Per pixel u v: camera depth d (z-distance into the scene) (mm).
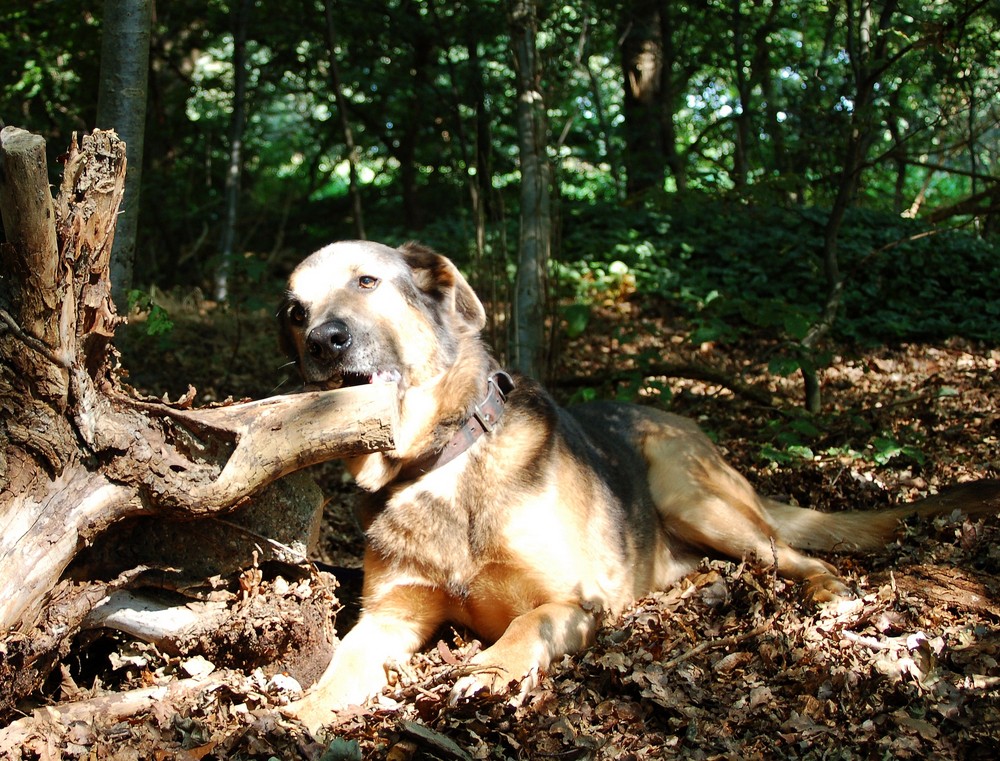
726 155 15680
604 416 4945
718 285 11367
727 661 3506
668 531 4719
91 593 3219
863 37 7621
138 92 5094
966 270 11336
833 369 9023
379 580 4020
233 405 3432
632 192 14641
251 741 3100
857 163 8508
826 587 4105
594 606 3910
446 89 14344
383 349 3834
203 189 14742
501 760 3014
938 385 7855
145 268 12914
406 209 15562
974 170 12609
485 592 3961
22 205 2855
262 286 11539
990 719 3027
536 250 7102
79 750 3039
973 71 8188
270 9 12898
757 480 5875
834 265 7781
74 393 3094
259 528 3562
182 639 3498
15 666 3061
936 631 3621
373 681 3686
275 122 20828
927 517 4664
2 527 3047
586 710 3281
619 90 19875
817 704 3168
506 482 3896
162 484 3197
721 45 14477
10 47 12445
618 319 10758
